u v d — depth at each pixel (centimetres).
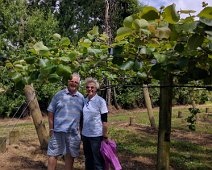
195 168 741
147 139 1070
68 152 542
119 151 876
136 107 2522
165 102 404
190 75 249
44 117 1853
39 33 1692
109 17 2055
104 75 548
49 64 247
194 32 183
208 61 227
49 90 1586
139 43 212
